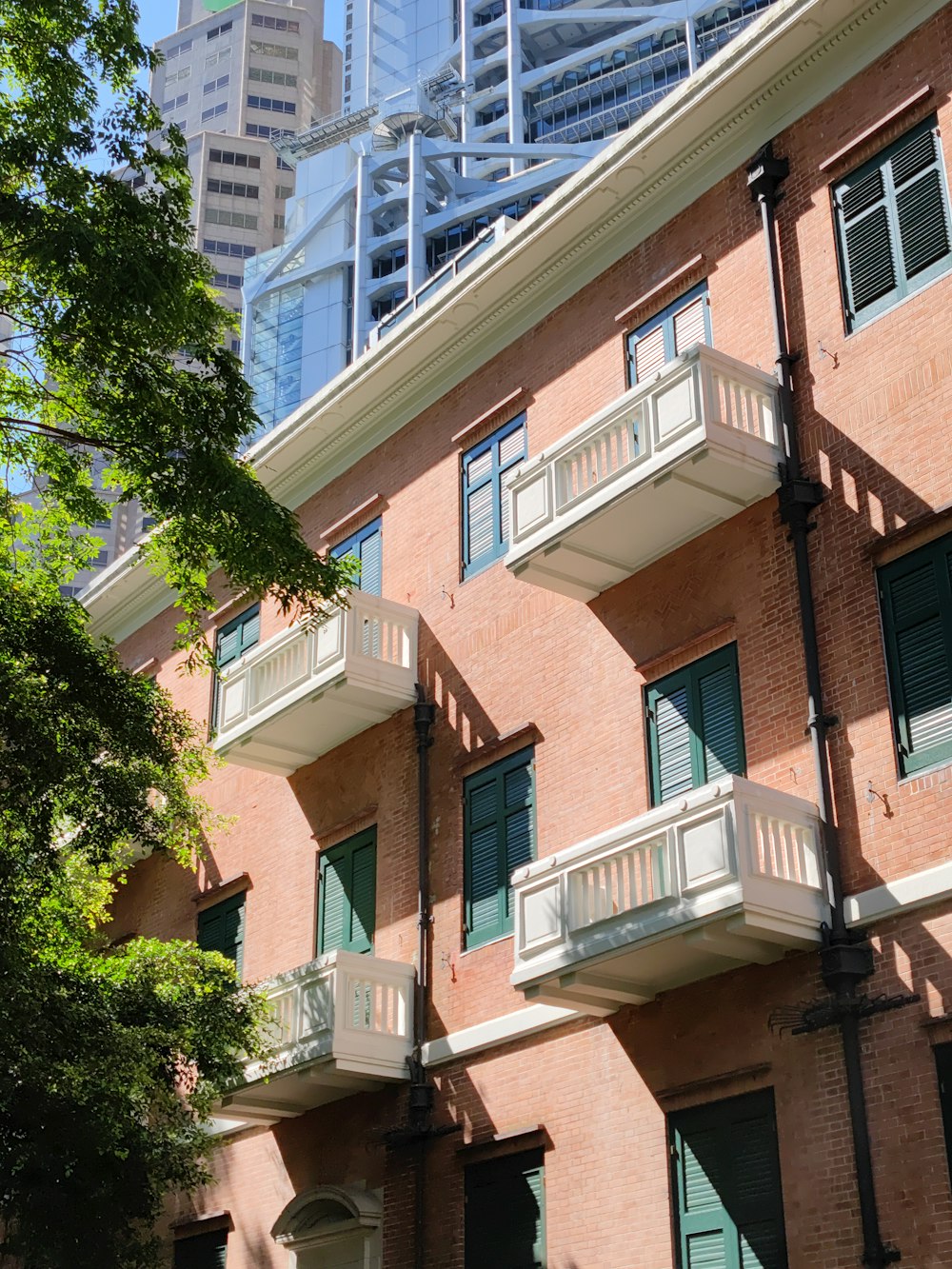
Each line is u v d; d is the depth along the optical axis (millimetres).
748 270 16484
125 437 14680
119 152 14711
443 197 114125
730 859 12891
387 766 19500
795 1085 13016
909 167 15000
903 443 14109
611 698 16484
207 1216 20062
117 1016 15391
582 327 18719
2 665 13945
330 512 22562
